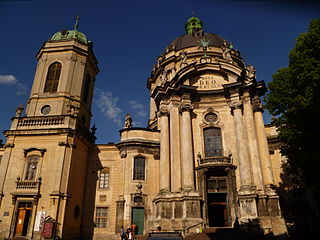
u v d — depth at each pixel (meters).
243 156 23.34
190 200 21.92
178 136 25.05
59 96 26.28
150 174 25.81
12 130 23.77
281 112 17.84
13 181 22.25
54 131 23.42
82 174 25.77
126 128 27.36
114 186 26.11
